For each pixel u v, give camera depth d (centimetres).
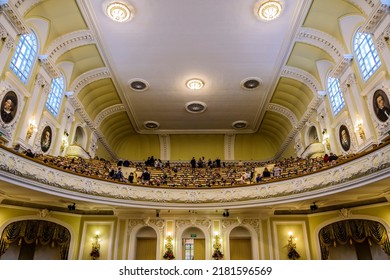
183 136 2848
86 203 1378
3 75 1172
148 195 1467
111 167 1877
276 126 2588
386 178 938
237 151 2905
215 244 1623
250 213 1670
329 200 1338
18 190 1088
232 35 1566
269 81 1983
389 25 1164
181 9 1404
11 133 1250
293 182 1314
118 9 1373
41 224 1433
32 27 1370
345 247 1623
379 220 1303
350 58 1464
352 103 1485
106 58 1741
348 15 1388
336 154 1705
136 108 2330
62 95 1750
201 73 1889
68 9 1383
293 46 1655
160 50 1678
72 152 1808
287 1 1366
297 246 1611
